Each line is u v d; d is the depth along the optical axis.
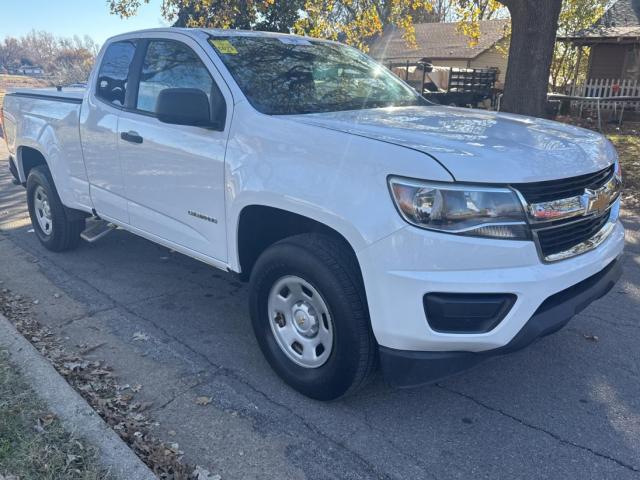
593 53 20.62
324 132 2.99
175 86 3.93
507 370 3.59
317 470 2.70
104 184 4.64
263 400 3.25
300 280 3.07
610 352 3.80
